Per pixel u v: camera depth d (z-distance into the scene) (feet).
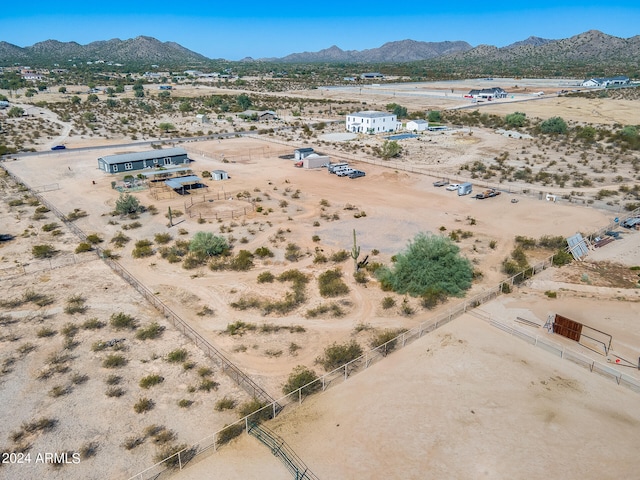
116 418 84.64
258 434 80.79
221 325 116.78
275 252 163.12
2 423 83.51
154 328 112.16
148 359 102.27
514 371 98.37
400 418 84.94
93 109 526.98
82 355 103.50
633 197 221.66
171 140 377.91
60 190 239.91
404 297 131.13
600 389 92.68
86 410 86.63
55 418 84.64
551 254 161.38
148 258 157.69
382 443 78.95
